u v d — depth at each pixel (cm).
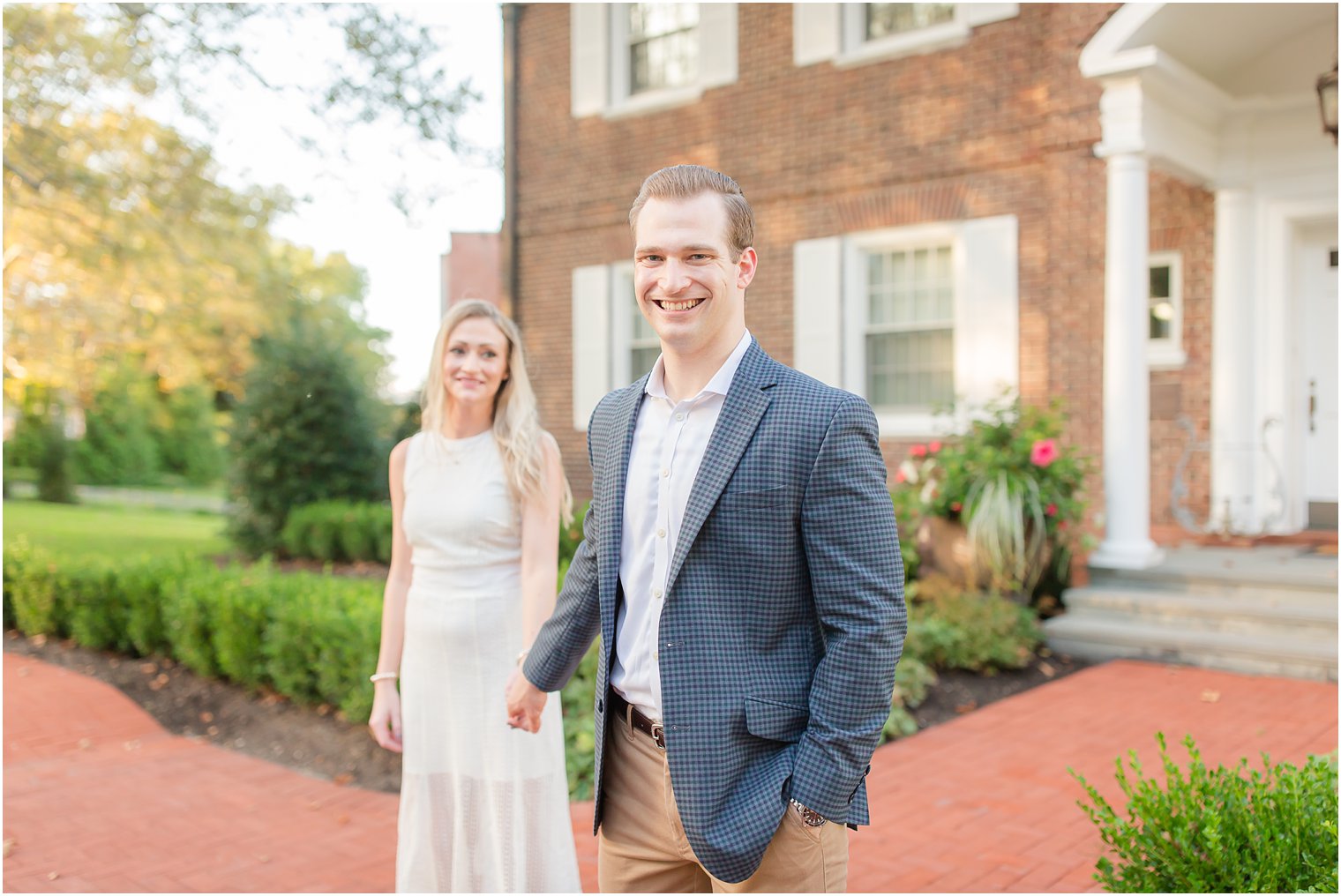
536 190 1191
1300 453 875
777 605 195
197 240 1251
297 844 430
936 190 900
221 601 672
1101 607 732
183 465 2900
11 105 967
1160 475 929
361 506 1265
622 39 1123
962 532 767
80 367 1638
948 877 375
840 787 184
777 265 1005
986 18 868
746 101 1017
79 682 712
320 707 612
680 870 221
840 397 196
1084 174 796
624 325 1132
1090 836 411
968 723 572
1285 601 686
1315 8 728
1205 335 899
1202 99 801
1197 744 520
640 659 211
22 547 930
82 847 432
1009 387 802
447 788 314
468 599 311
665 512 206
